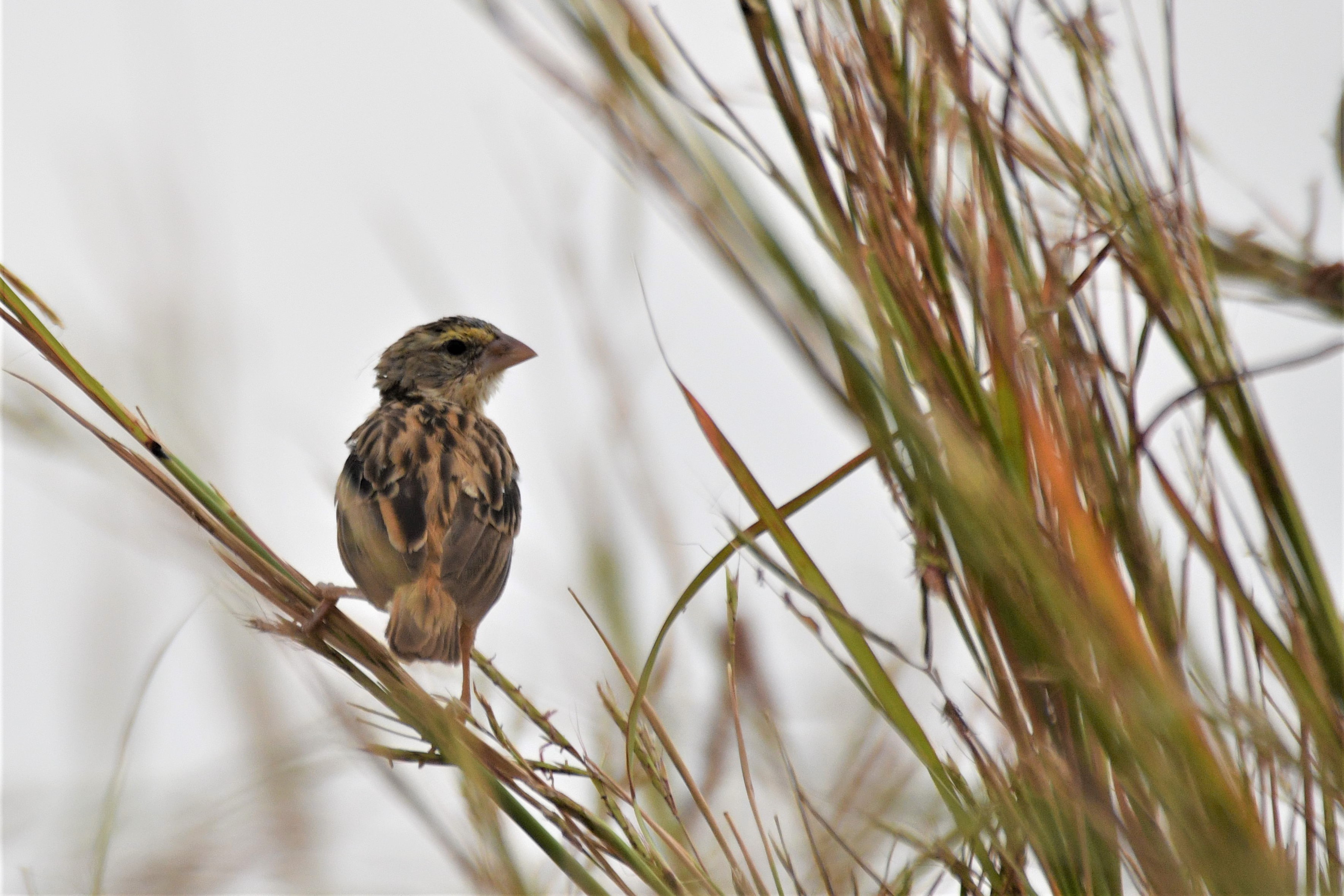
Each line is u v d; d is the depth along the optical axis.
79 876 2.26
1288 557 2.21
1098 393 2.17
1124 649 1.93
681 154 1.94
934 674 2.20
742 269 1.93
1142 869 2.03
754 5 1.98
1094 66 2.34
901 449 2.11
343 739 2.24
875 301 1.95
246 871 2.15
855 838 2.52
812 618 2.18
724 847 2.46
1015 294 2.13
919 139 2.12
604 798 2.72
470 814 2.23
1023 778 2.12
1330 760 2.05
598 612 2.97
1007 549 1.93
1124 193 2.29
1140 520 2.13
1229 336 2.28
